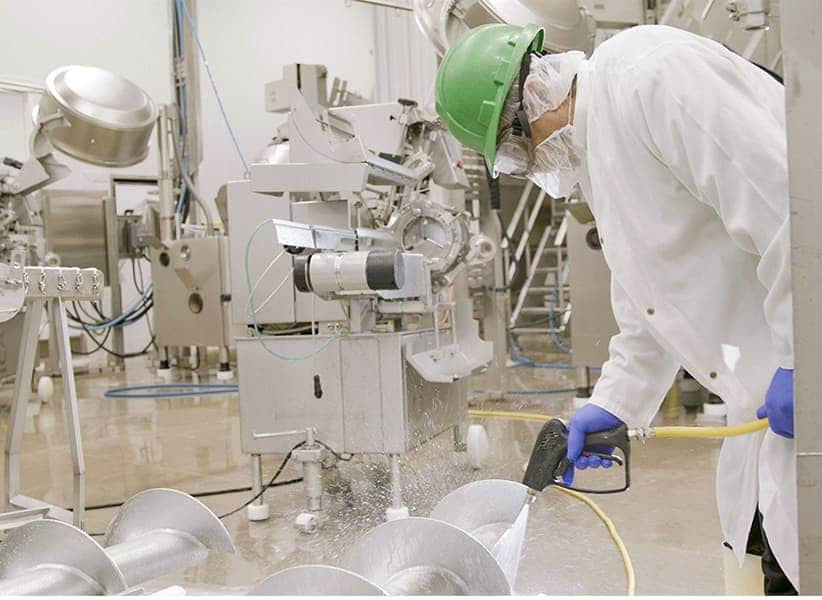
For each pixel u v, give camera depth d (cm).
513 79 145
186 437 408
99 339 779
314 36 895
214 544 122
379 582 104
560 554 221
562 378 556
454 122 154
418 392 280
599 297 434
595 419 141
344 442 270
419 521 103
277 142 454
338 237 268
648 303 133
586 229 432
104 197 678
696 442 346
